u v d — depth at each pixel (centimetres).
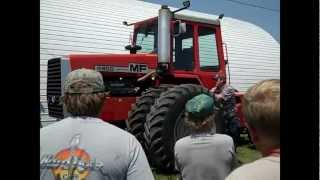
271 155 129
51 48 1078
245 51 1727
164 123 558
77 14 1202
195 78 668
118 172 190
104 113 594
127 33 1280
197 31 674
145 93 603
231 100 694
